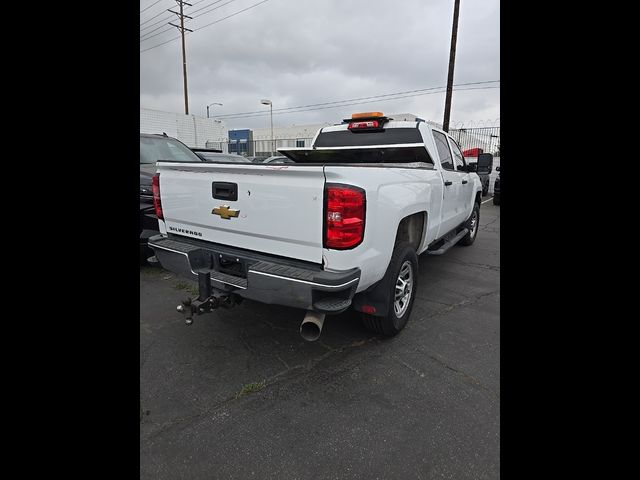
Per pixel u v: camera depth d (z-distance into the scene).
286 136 46.44
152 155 6.07
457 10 14.00
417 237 3.73
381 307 3.00
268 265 2.59
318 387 2.60
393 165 3.03
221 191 2.88
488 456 2.00
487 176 15.98
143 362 2.87
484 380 2.67
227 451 2.05
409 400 2.46
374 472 1.92
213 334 3.33
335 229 2.36
